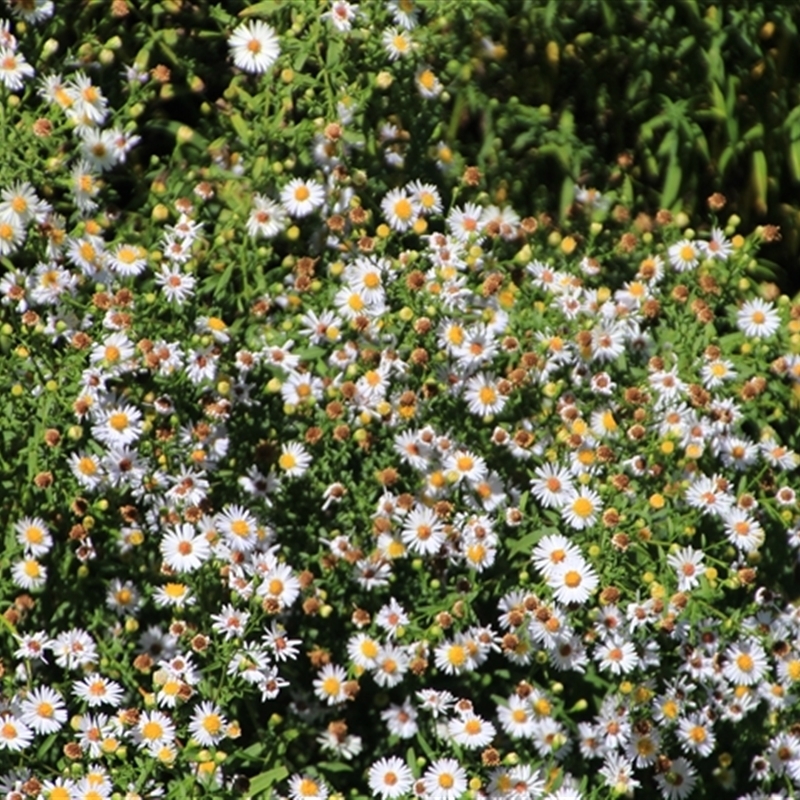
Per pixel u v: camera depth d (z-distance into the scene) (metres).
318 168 1.28
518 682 1.26
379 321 1.25
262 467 1.25
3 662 1.21
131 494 1.23
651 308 1.29
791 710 1.28
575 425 1.25
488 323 1.26
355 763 1.27
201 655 1.23
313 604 1.23
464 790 1.23
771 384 1.29
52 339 1.22
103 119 1.25
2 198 1.22
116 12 1.27
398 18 1.29
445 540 1.24
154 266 1.25
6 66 1.23
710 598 1.24
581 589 1.23
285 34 1.28
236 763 1.23
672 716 1.25
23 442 1.21
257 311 1.25
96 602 1.24
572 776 1.26
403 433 1.25
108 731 1.21
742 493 1.27
